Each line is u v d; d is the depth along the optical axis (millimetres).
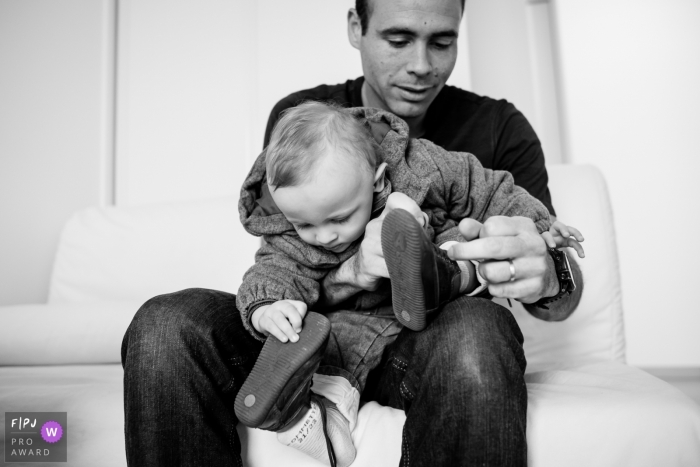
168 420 734
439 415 681
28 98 2135
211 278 1585
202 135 2223
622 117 2016
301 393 737
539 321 1336
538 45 2305
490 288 773
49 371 1324
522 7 2320
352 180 822
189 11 2281
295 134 835
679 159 1974
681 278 1938
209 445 747
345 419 795
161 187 2240
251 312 824
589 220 1393
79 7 2258
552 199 1420
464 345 695
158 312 779
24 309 1479
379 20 1189
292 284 881
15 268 2045
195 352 765
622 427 749
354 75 2070
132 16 2322
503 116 1407
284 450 801
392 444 770
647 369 2025
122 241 1695
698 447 743
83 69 2246
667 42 2004
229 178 2186
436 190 959
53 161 2154
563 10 2070
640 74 2014
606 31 2041
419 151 991
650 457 740
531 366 1255
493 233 757
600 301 1332
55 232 2145
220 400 785
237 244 1598
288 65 2131
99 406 937
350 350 900
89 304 1479
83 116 2230
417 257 651
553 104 2275
